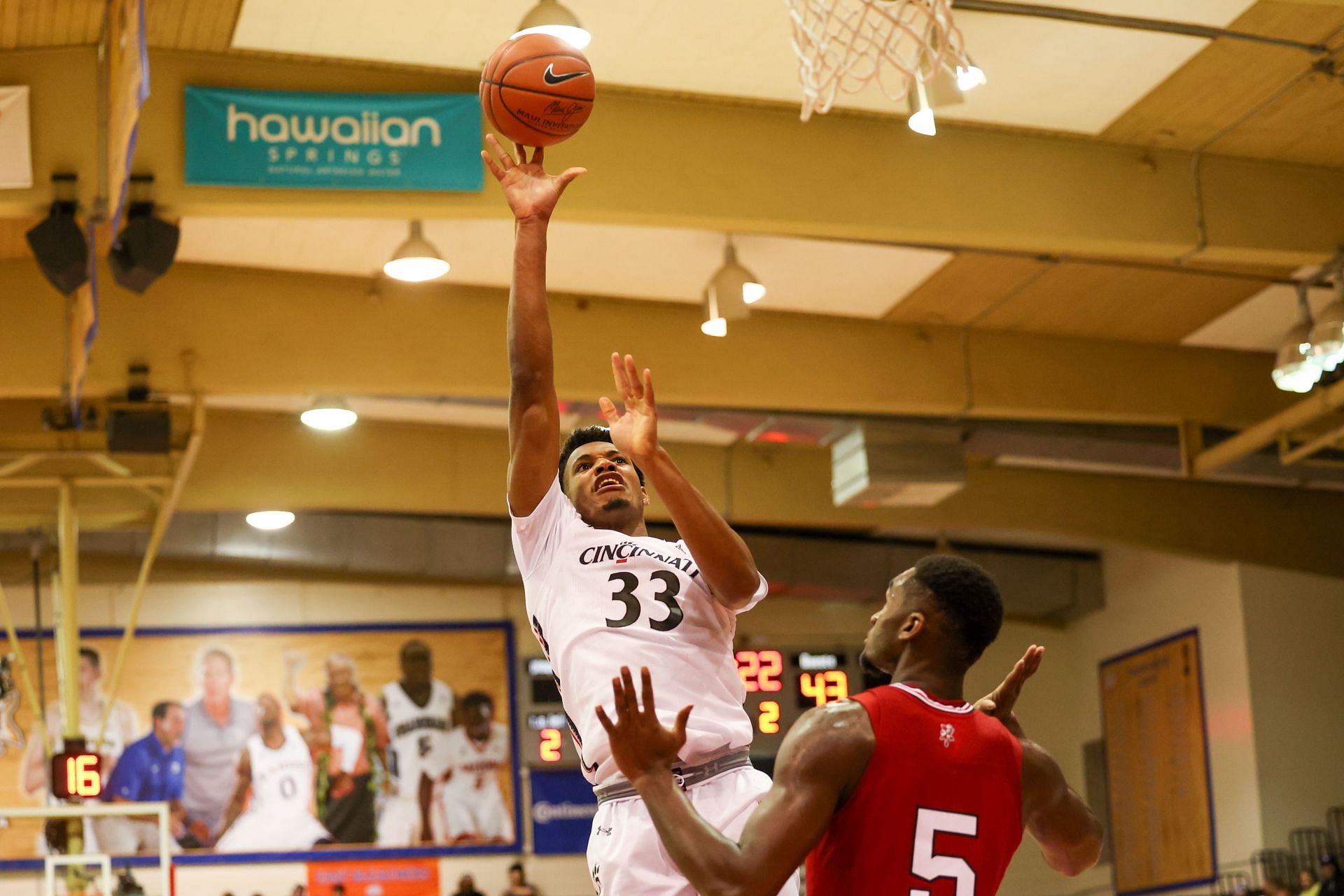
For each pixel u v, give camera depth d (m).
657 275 14.06
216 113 10.20
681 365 14.62
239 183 10.14
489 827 20.47
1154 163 11.88
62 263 9.74
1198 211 11.86
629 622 4.14
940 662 3.88
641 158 10.94
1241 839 19.02
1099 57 10.57
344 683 20.66
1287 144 11.86
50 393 13.23
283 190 10.20
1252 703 19.09
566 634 4.20
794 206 11.13
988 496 19.19
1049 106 11.23
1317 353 12.48
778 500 19.00
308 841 19.98
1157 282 14.18
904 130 11.45
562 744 20.80
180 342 13.56
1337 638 19.56
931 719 3.77
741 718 4.15
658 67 10.66
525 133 4.64
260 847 19.86
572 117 4.66
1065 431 16.34
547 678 21.08
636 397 4.07
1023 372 15.29
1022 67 10.67
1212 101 11.18
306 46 10.27
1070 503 19.30
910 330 15.20
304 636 20.73
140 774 19.81
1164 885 20.38
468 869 20.28
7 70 9.88
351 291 14.07
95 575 20.39
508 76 4.61
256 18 9.93
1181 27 10.17
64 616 15.20
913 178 11.38
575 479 4.46
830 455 19.30
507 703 20.97
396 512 20.33
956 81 9.77
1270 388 15.87
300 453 18.08
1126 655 21.64
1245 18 10.09
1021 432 16.19
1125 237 11.69
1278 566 19.58
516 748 20.80
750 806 4.04
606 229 13.00
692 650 4.13
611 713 4.06
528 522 4.34
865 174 11.30
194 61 10.28
